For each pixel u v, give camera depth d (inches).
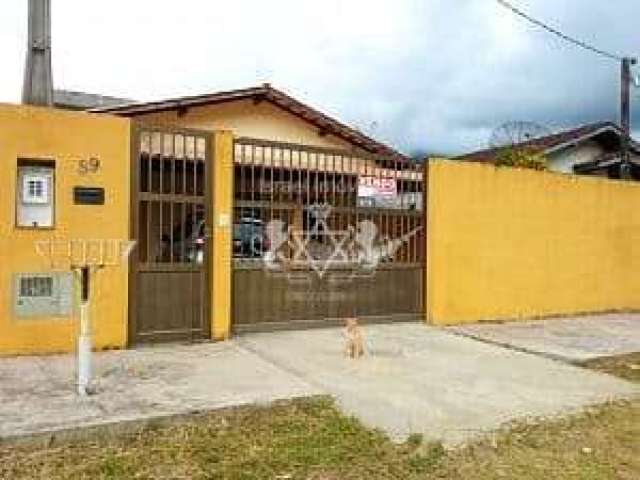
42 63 339.9
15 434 193.6
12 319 290.8
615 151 890.1
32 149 294.2
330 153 386.0
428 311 423.8
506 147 895.7
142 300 321.1
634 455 218.7
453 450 211.5
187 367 282.2
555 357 346.6
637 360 350.9
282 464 193.0
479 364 321.4
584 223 517.3
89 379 240.7
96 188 307.9
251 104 568.4
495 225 457.4
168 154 328.5
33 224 295.4
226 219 343.3
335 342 348.8
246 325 358.6
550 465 207.0
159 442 203.9
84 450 195.6
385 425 228.2
